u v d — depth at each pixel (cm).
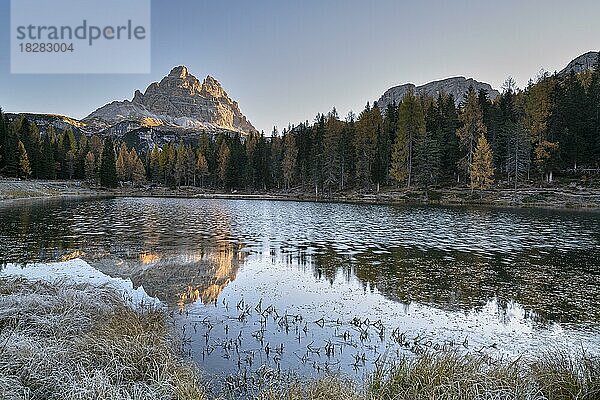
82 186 9388
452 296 1342
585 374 641
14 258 1892
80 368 659
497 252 2125
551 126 6253
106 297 1143
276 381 730
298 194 8144
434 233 2830
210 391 707
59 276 1568
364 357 866
